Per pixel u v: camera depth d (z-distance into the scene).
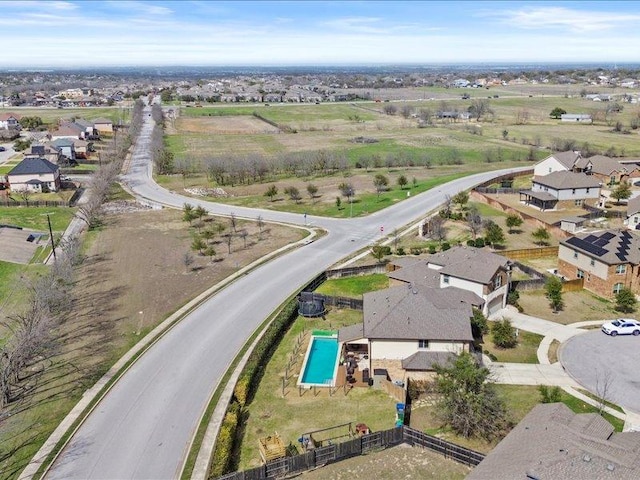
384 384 41.28
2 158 143.12
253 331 50.00
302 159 127.06
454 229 80.19
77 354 46.75
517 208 92.06
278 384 42.22
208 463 32.56
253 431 36.53
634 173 103.81
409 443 34.81
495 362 44.44
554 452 26.67
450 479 31.67
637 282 56.50
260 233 82.19
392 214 89.88
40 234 83.81
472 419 34.78
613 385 40.81
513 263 61.31
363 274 64.56
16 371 42.66
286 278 63.25
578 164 105.06
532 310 54.12
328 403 39.62
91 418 37.50
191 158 138.00
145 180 123.31
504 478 25.95
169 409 38.34
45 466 32.78
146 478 31.75
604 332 48.91
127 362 44.97
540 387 37.84
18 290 62.62
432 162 135.62
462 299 49.72
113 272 67.12
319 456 32.91
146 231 84.88
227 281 62.81
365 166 131.00
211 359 45.09
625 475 24.88
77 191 113.25
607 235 60.25
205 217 92.25
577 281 58.78
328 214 91.44
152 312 55.00
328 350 47.47
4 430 36.53
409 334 42.03
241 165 119.94
